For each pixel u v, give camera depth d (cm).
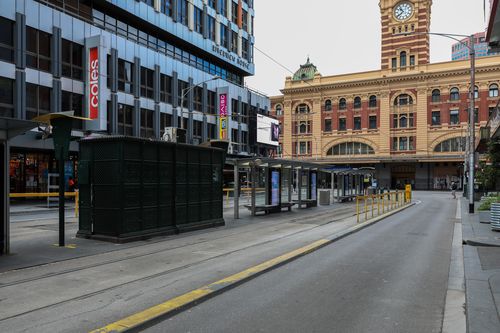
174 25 3678
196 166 1412
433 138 6425
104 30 2919
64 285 694
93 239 1149
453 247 1126
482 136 2508
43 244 1077
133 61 3150
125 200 1116
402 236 1329
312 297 645
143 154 1179
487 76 6088
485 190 3331
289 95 7512
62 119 1048
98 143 1149
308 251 1016
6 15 2320
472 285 673
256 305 603
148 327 513
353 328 516
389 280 755
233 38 4750
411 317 558
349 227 1504
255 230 1422
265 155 5484
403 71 6669
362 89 6950
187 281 725
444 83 6372
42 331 492
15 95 2367
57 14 2611
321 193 2838
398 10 6762
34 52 2486
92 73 2747
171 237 1232
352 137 6994
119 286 691
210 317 551
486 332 468
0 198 940
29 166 2791
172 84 3603
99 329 490
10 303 597
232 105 4550
